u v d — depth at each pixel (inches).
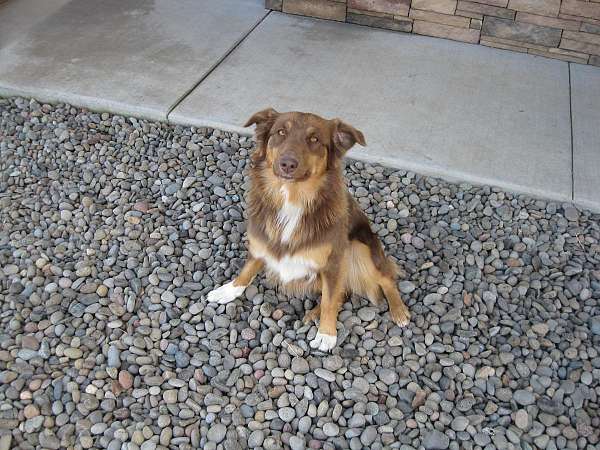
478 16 93.0
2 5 98.6
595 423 48.6
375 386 50.4
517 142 75.9
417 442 46.8
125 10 98.7
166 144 74.0
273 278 56.8
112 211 64.7
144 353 51.1
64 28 92.8
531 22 91.3
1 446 44.0
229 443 45.3
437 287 59.1
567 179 70.8
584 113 81.6
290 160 45.9
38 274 56.9
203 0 103.0
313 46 92.4
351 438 46.5
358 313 56.3
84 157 71.6
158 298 55.7
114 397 47.8
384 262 56.1
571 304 58.3
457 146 74.7
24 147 72.4
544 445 46.9
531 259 62.7
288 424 47.2
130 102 77.5
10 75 81.0
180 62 86.2
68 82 80.4
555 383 51.3
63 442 44.6
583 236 65.6
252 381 50.0
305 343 53.1
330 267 51.4
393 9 95.9
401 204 68.2
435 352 53.6
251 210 52.6
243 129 75.1
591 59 91.9
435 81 86.1
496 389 50.8
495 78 87.7
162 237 62.3
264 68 86.4
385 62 89.6
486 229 66.2
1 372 48.7
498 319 56.6
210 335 53.1
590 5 87.4
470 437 47.3
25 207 64.7
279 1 100.0
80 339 51.7
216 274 58.5
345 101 80.9
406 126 77.3
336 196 50.6
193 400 48.3
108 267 58.4
